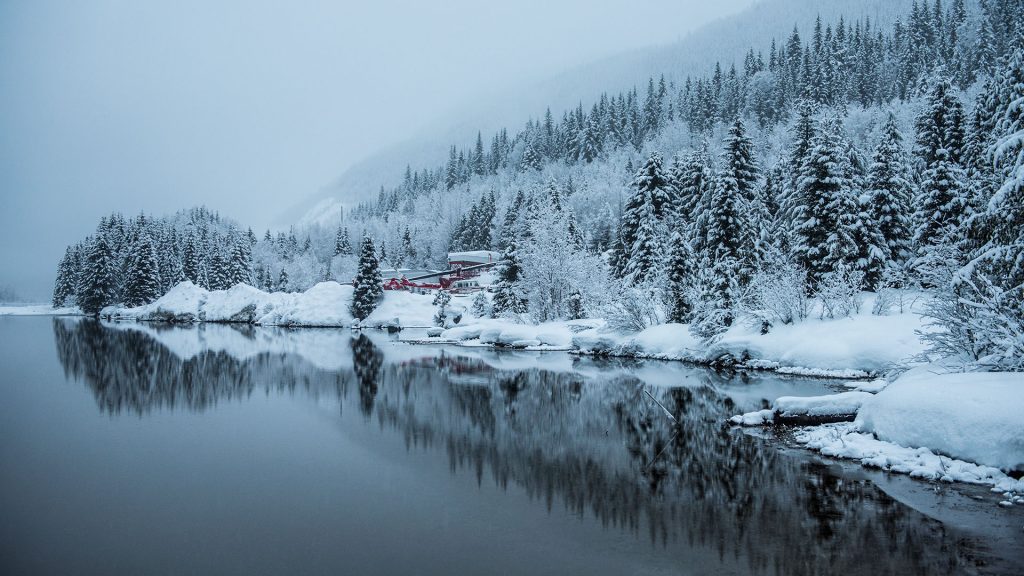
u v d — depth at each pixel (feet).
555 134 533.55
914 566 20.12
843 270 84.84
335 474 33.09
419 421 48.19
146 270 244.01
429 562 21.29
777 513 25.66
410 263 391.65
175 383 69.46
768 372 74.08
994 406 29.81
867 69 356.38
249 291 225.35
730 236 107.45
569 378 73.87
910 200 112.68
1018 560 20.42
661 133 414.62
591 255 147.54
